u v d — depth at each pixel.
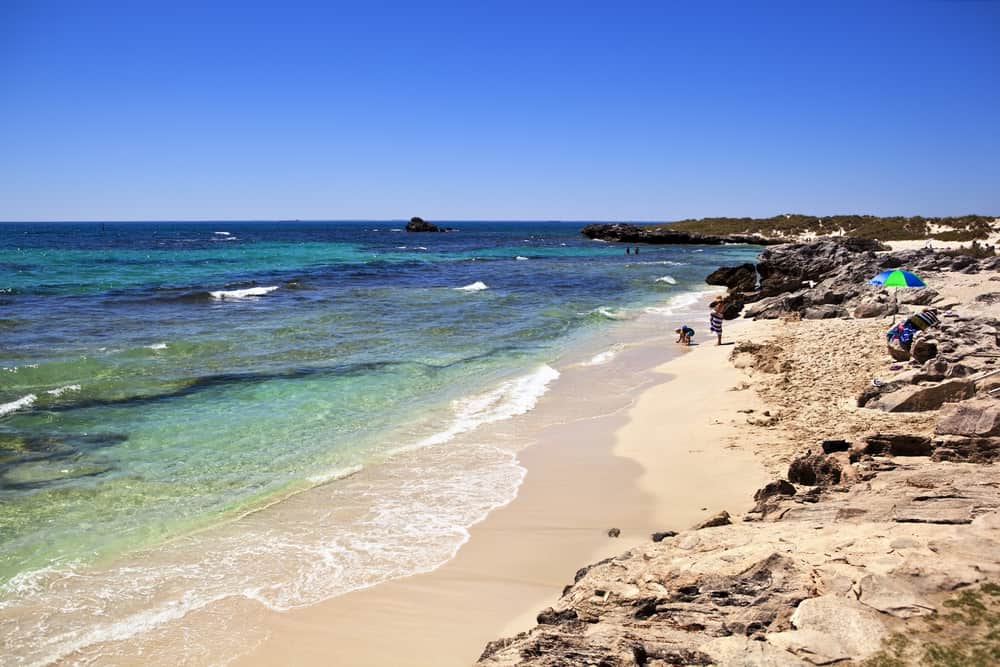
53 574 8.92
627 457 13.56
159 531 10.23
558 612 6.55
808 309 30.88
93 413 15.91
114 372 19.70
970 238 78.00
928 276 36.91
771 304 33.62
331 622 7.85
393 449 14.07
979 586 5.73
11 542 9.77
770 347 21.95
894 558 6.34
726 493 11.27
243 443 14.23
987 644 5.08
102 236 137.62
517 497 11.62
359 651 7.30
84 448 13.68
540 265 70.06
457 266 67.00
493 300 39.53
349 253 84.94
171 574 8.96
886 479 9.35
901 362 18.39
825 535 7.27
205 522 10.55
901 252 43.62
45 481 12.00
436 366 21.72
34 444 13.77
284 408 16.73
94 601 8.30
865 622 5.48
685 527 10.20
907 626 5.40
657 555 7.80
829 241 48.38
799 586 6.20
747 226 129.00
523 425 15.89
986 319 19.12
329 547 9.77
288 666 7.05
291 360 21.97
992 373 13.68
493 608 8.13
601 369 22.00
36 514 10.71
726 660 5.25
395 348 24.44
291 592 8.53
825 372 18.52
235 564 9.25
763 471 11.92
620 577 7.30
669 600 6.44
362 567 9.18
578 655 5.45
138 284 42.91
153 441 14.21
